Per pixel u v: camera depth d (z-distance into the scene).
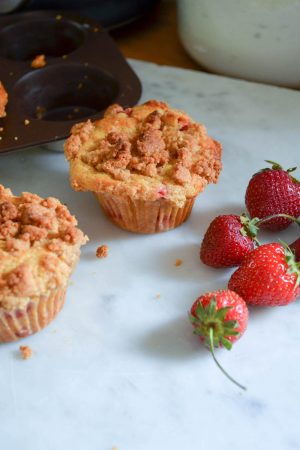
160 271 0.43
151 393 0.38
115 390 0.38
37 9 0.57
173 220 0.45
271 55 0.53
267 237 0.45
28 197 0.41
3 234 0.39
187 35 0.56
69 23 0.55
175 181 0.42
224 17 0.52
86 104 0.54
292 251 0.42
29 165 0.49
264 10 0.50
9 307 0.37
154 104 0.47
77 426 0.37
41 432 0.37
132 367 0.39
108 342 0.40
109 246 0.44
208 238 0.42
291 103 0.54
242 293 0.40
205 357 0.39
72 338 0.40
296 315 0.41
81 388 0.38
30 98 0.52
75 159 0.44
